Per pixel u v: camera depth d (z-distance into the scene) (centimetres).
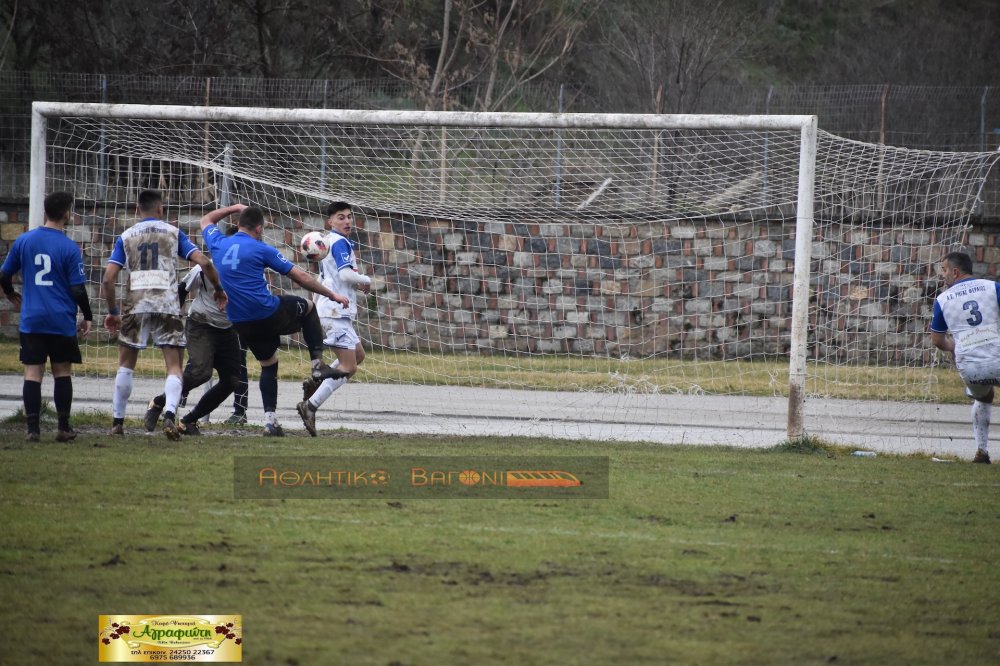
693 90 9331
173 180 5525
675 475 2919
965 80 10856
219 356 3338
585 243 7006
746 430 4297
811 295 6925
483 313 6981
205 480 2591
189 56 9756
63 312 3077
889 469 3186
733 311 7019
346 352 3512
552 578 1822
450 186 7025
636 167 7188
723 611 1666
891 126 7844
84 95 7706
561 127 3725
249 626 1527
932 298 6888
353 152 7181
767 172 7075
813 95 8031
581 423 4356
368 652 1434
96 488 2445
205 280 3262
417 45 10381
